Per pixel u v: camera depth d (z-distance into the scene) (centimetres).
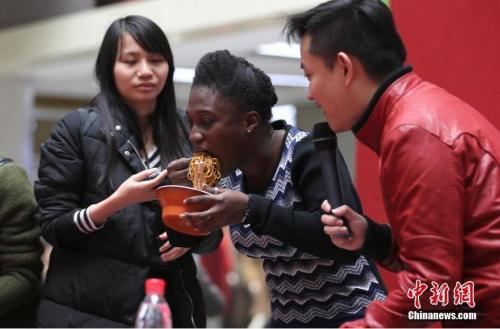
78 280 254
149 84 261
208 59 212
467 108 185
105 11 663
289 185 217
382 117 186
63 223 249
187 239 227
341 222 187
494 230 175
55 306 255
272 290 234
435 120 176
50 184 257
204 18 583
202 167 207
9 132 786
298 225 196
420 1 325
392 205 180
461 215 173
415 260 172
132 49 260
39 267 276
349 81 187
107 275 253
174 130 269
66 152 257
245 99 210
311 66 191
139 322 193
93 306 252
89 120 260
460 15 314
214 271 683
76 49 689
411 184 173
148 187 235
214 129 208
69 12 713
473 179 175
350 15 187
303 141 217
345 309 222
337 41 187
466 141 175
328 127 195
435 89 187
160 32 264
